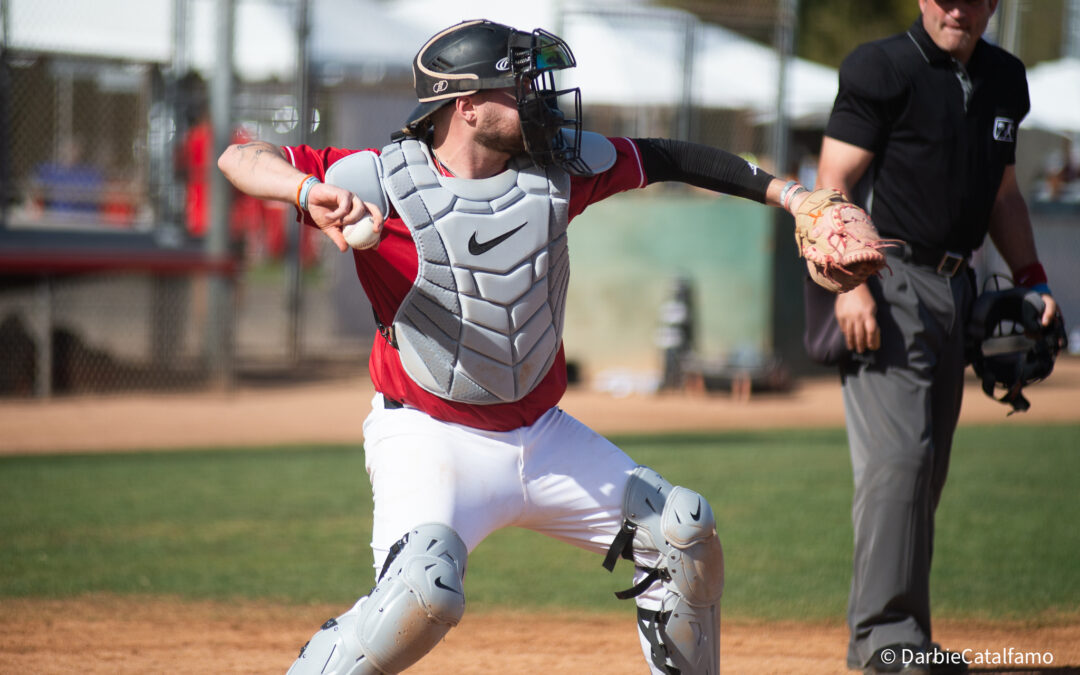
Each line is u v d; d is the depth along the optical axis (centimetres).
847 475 2638
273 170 884
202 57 4731
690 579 988
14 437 3142
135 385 4050
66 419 3453
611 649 1502
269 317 6544
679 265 4378
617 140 1038
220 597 1712
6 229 3788
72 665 1402
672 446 3033
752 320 4356
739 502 2356
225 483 2562
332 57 5031
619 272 4400
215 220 4031
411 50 5284
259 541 2058
